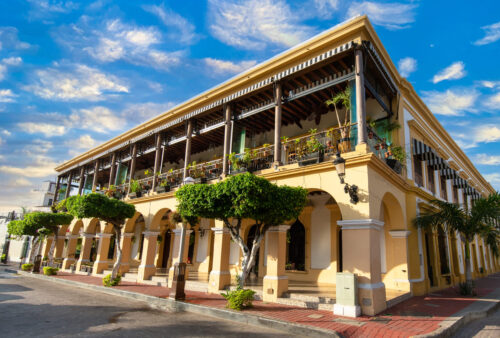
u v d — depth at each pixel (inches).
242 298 328.2
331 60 417.1
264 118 568.7
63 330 252.7
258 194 317.7
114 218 553.0
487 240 498.6
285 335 260.1
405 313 322.7
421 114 613.3
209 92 551.8
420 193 512.7
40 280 621.9
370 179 346.6
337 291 318.0
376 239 341.1
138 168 904.3
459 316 313.1
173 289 388.5
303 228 555.8
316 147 393.1
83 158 902.4
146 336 241.6
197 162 749.3
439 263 572.1
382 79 454.0
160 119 653.9
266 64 467.5
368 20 386.0
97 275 647.1
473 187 924.0
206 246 661.3
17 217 1268.5
